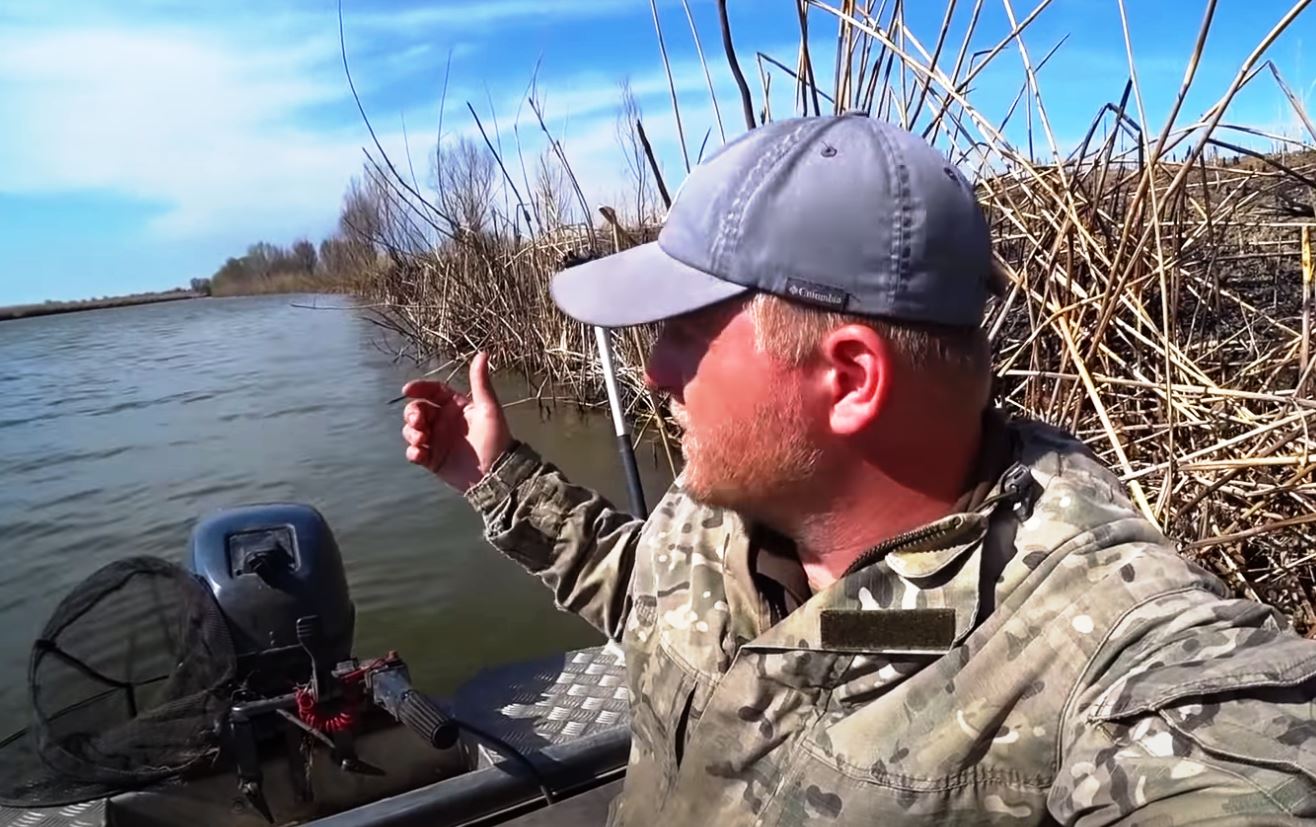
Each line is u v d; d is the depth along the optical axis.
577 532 1.35
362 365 10.84
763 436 0.92
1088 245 2.44
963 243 0.88
